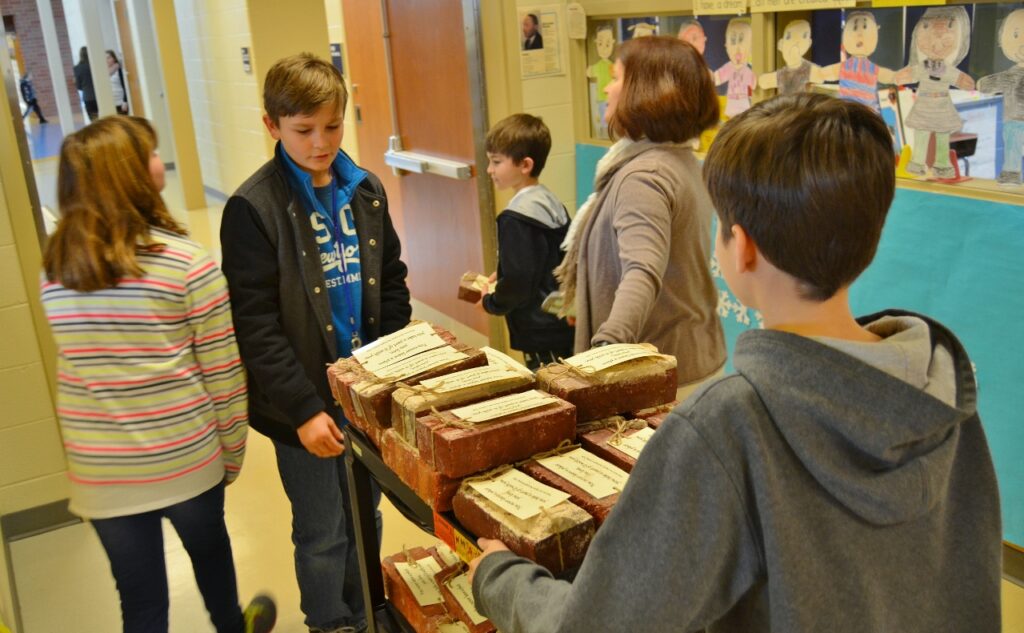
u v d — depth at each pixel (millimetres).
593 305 1923
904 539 860
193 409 1868
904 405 776
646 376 1404
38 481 3131
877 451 784
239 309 1918
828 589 807
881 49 2510
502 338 4078
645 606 820
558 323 2701
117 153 1779
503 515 1125
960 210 2375
